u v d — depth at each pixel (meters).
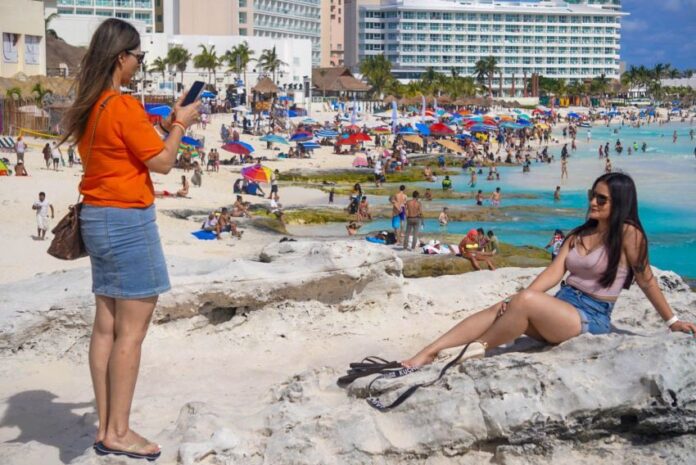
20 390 7.09
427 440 5.13
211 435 5.45
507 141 88.88
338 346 8.09
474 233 24.67
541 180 57.84
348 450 5.13
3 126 53.31
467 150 74.25
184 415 5.89
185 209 35.06
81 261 23.08
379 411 5.36
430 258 24.39
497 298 9.45
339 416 5.28
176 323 8.22
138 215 5.09
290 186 49.41
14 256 23.47
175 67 105.38
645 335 5.69
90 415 6.44
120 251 5.07
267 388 6.90
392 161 59.78
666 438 5.03
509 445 5.05
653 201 46.84
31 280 8.82
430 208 42.69
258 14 145.00
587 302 5.73
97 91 5.02
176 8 136.38
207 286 8.17
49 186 35.81
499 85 199.62
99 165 5.04
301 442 5.15
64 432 6.17
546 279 5.84
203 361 7.77
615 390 5.02
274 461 5.14
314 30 165.75
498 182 56.50
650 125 145.25
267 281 8.31
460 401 5.15
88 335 7.95
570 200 46.59
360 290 8.72
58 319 7.91
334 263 8.45
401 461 5.14
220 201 38.59
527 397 5.06
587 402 4.98
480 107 152.75
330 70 128.88
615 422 5.03
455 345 5.92
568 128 119.31
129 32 5.09
